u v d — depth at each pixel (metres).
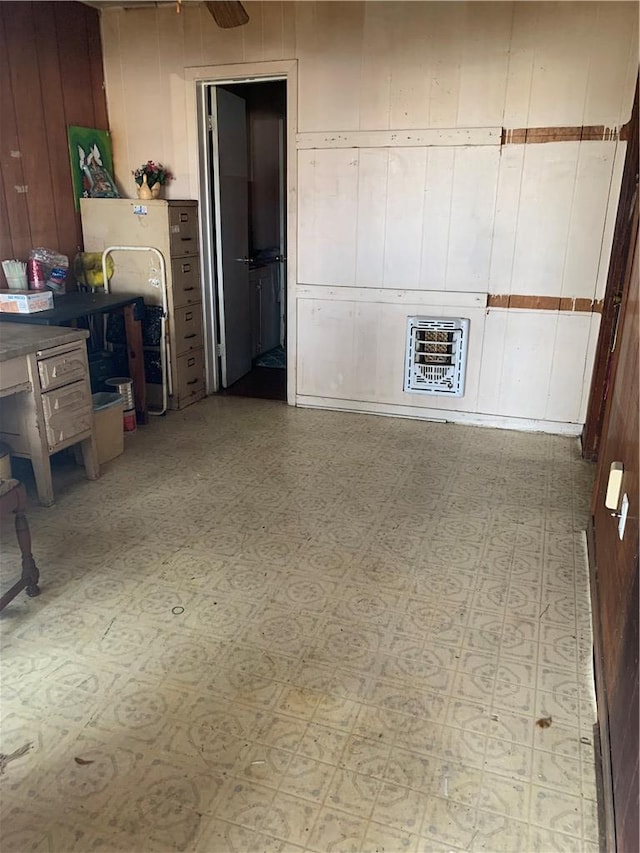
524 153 3.59
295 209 4.11
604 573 2.08
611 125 3.41
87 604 2.25
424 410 4.22
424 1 3.51
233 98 4.54
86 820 1.46
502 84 3.52
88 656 1.99
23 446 2.89
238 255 4.91
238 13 3.00
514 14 3.40
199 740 1.67
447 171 3.74
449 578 2.43
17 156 3.66
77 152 4.10
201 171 4.30
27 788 1.54
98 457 3.41
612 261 3.35
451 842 1.42
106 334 4.12
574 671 1.94
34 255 3.75
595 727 1.73
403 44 3.62
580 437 3.92
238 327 5.07
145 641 2.06
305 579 2.41
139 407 4.07
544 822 1.46
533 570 2.49
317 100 3.87
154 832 1.43
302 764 1.61
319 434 3.96
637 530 1.47
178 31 4.02
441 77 3.60
